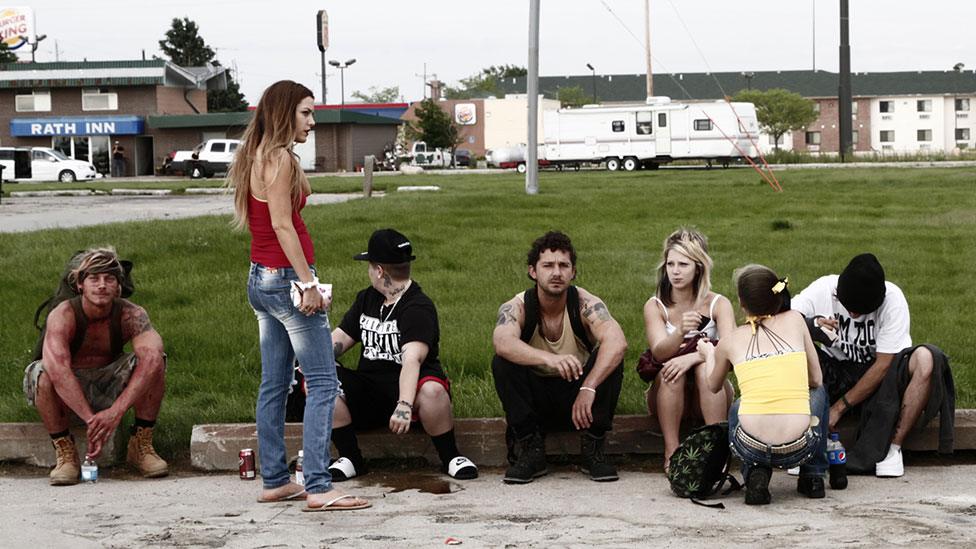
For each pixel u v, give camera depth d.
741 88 108.62
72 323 6.68
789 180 30.98
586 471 6.76
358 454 6.86
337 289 11.93
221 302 11.22
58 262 12.99
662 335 6.92
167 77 61.66
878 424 6.70
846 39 49.31
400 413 6.40
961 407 7.46
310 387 5.92
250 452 6.82
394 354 6.83
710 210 20.94
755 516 5.73
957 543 5.02
